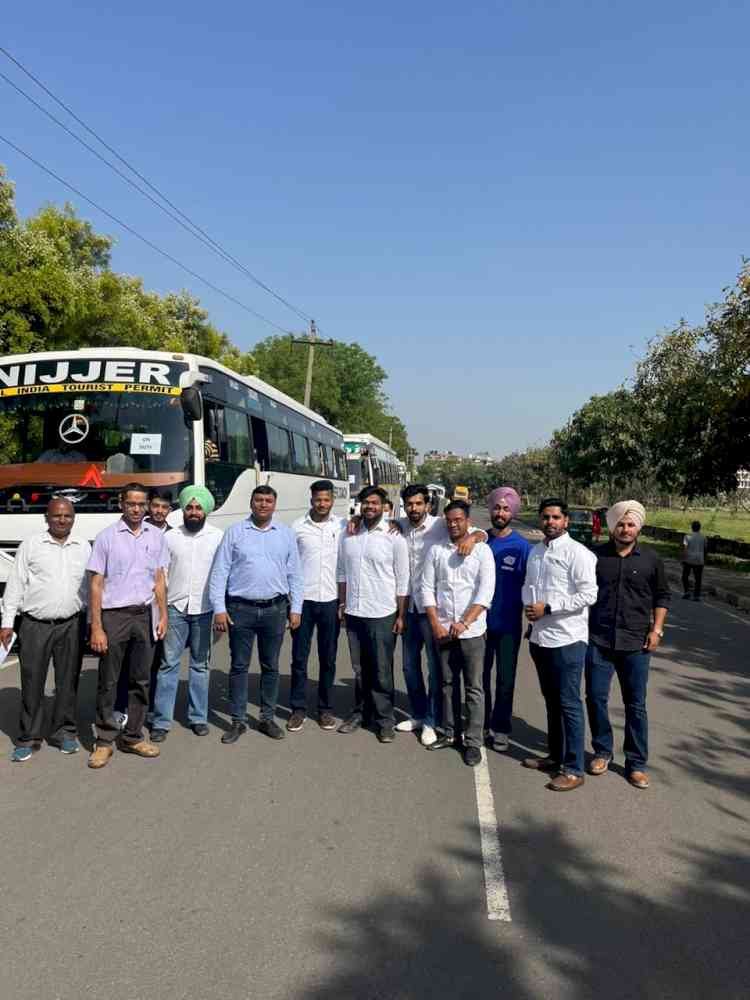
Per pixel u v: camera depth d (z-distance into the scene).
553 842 4.92
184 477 10.01
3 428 10.11
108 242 25.25
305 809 5.26
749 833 5.18
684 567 18.91
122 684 6.85
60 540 6.18
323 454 19.61
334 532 7.18
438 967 3.55
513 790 5.76
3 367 10.34
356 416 70.69
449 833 4.98
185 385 10.26
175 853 4.57
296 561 6.89
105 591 6.08
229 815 5.13
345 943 3.71
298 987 3.36
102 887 4.16
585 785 5.93
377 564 6.78
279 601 6.73
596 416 44.88
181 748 6.45
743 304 24.72
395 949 3.68
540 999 3.35
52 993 3.28
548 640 5.91
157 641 6.29
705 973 3.60
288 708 7.81
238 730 6.72
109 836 4.78
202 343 35.66
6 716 7.18
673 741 7.13
